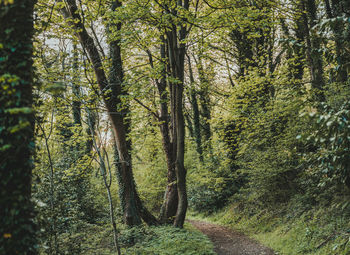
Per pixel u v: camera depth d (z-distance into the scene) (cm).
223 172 1589
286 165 1061
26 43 344
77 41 938
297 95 509
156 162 1834
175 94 1095
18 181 329
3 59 331
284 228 950
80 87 987
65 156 1078
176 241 820
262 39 1356
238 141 1264
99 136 655
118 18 870
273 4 1002
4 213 319
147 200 1839
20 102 330
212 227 1332
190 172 1955
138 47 1116
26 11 352
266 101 1205
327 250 680
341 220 746
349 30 535
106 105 953
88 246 722
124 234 860
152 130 1391
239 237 1080
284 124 1062
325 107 446
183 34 1053
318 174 816
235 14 895
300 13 1025
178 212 1024
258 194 1236
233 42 1541
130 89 971
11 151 324
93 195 1227
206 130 1948
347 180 467
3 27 331
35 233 354
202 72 1546
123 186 1090
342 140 395
